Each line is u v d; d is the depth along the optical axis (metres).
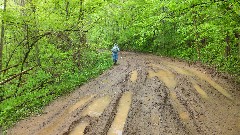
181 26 23.02
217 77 17.44
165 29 29.80
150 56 29.16
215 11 12.85
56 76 15.42
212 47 22.38
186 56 26.25
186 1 10.82
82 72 17.78
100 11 20.67
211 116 11.30
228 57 20.31
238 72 18.48
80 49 18.09
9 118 11.22
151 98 12.89
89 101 12.68
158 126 10.15
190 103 12.47
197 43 23.92
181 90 14.19
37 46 15.88
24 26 15.05
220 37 18.48
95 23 19.45
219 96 13.74
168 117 10.91
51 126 10.46
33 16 14.70
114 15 32.28
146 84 15.33
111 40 34.16
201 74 18.11
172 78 16.78
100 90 14.42
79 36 17.70
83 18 17.80
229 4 11.26
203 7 11.48
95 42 21.61
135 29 32.66
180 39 29.17
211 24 16.22
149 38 31.61
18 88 13.08
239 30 13.90
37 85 14.02
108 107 11.82
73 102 12.81
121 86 14.99
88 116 10.96
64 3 17.17
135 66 21.50
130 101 12.57
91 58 20.20
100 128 9.90
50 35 15.24
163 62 23.78
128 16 33.19
